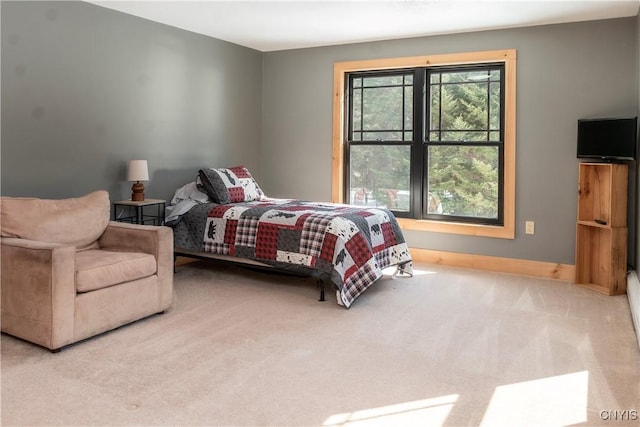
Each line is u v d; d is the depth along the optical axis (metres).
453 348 2.89
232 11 4.28
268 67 5.94
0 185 3.53
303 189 5.84
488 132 4.91
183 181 5.00
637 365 2.64
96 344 2.93
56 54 3.82
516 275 4.71
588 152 4.19
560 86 4.50
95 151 4.15
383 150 5.45
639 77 4.01
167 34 4.74
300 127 5.79
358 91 5.55
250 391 2.35
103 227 3.60
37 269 2.78
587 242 4.35
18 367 2.60
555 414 2.14
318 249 3.77
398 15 4.32
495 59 4.74
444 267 5.02
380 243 4.20
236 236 4.19
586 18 4.33
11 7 3.53
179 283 4.35
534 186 4.66
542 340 3.02
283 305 3.73
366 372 2.56
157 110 4.69
